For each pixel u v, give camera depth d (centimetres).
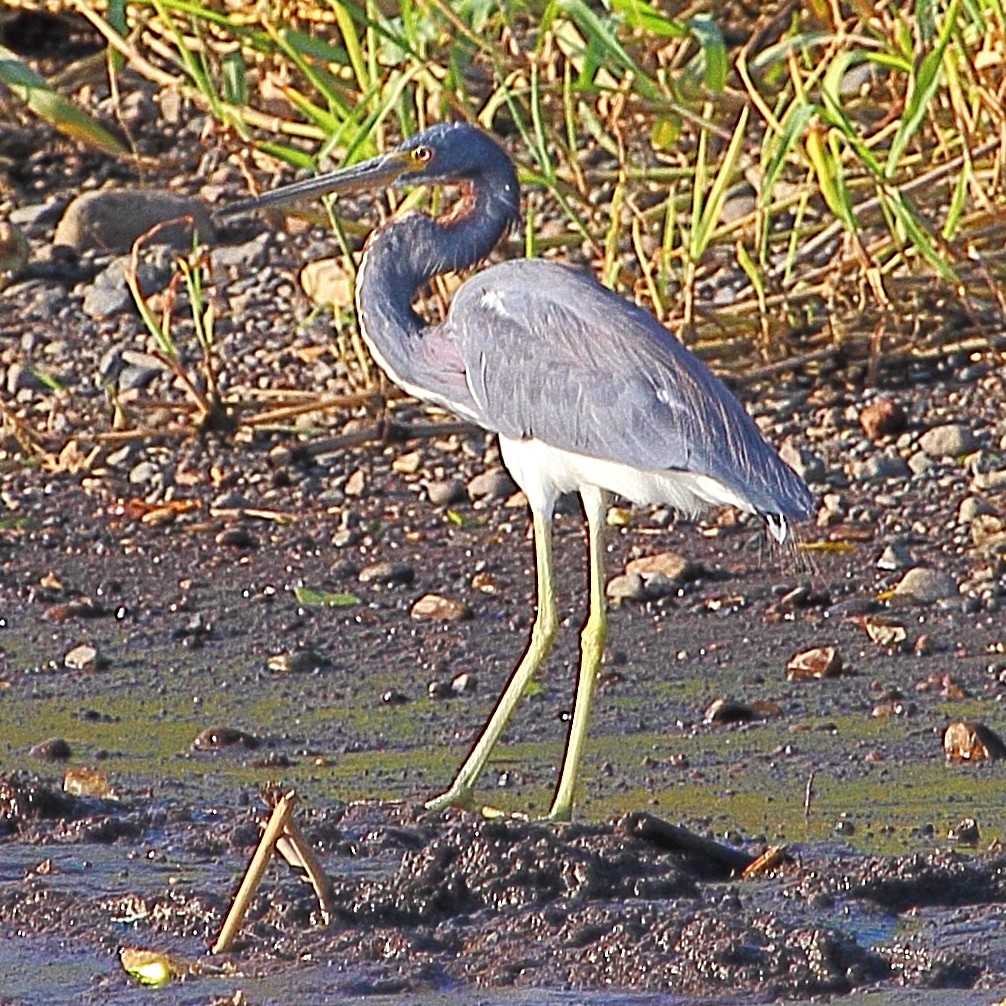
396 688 1149
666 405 995
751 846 912
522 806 973
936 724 1070
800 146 1524
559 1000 768
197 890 860
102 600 1288
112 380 1614
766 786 991
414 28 1437
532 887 848
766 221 1516
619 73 1542
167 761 1041
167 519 1404
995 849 892
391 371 1104
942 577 1262
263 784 1006
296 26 1698
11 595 1295
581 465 1021
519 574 1315
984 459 1427
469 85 1691
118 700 1137
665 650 1193
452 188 1583
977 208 1577
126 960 807
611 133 1662
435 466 1469
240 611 1268
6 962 812
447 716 1106
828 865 873
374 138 1527
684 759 1030
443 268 1114
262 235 1803
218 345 1647
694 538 1360
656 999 768
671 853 883
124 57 1898
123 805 970
